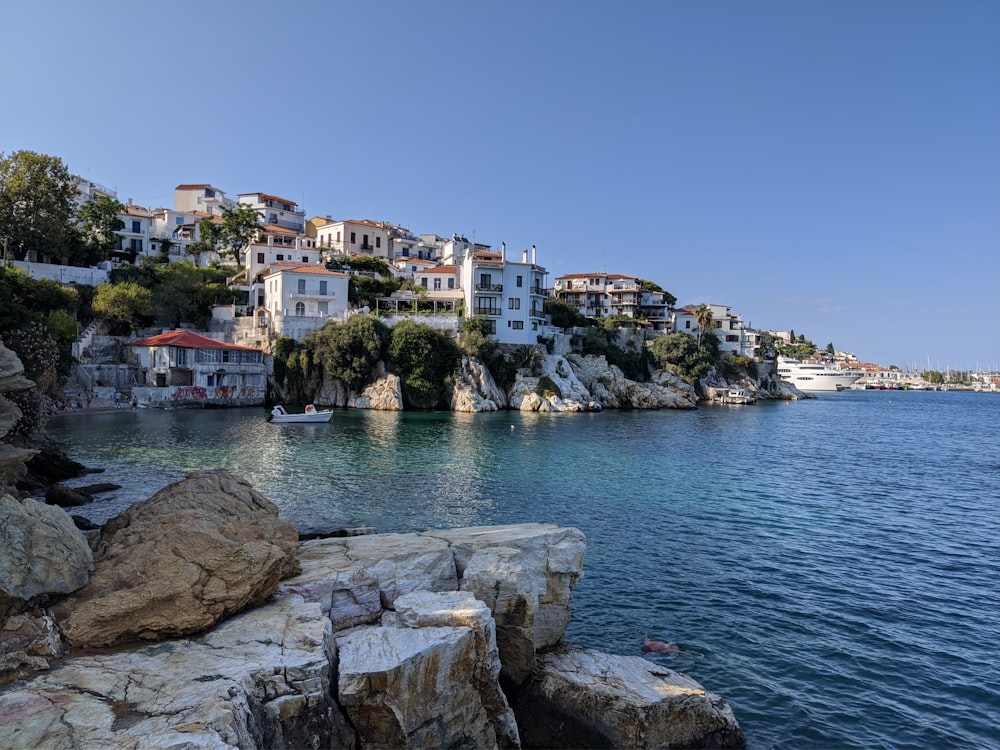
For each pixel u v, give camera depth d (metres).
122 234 104.69
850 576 22.28
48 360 32.72
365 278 104.75
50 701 8.59
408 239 151.88
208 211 134.25
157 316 85.38
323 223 139.75
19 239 76.12
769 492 36.59
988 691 14.81
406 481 35.22
